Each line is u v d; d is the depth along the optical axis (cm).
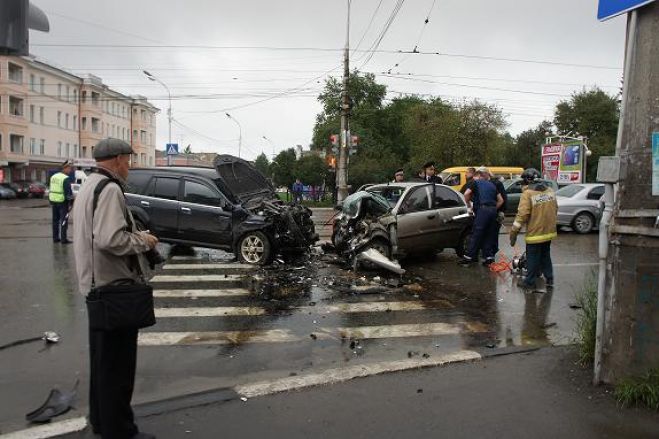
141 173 1136
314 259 1118
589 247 1349
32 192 4719
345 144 2588
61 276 920
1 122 5134
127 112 8119
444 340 603
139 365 517
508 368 483
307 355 551
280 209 1077
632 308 405
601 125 5766
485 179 1070
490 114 4075
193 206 1083
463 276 968
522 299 798
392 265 955
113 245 319
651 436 358
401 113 5625
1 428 386
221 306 745
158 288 855
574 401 409
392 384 450
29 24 445
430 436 361
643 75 394
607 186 420
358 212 1062
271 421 384
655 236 389
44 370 503
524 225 891
